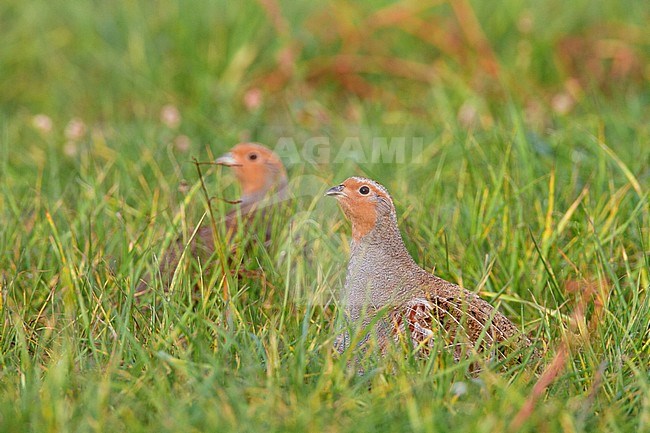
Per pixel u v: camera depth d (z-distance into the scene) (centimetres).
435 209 1260
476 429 772
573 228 1187
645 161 1392
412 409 778
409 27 1975
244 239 1127
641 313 992
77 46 2027
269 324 999
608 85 1877
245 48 1933
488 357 923
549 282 1080
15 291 1082
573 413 836
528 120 1634
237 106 1862
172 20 2006
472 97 1711
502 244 1158
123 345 927
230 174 1421
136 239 1154
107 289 1068
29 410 809
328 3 2042
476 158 1420
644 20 1986
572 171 1327
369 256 1046
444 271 1126
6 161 1468
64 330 930
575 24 2009
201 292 1034
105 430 793
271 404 805
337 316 1010
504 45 1972
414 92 1889
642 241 1105
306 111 1761
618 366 898
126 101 1889
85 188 1327
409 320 962
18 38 2033
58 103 1892
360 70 1948
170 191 1289
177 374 876
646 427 808
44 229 1202
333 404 823
